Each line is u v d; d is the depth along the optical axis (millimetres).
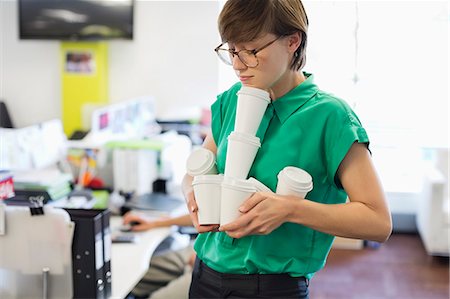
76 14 3836
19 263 1513
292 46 1034
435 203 3604
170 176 2951
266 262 1096
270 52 1004
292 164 1089
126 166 2672
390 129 3957
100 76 3924
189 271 2432
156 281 2467
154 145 2709
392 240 4180
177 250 2641
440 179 3607
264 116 1131
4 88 4160
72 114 3973
